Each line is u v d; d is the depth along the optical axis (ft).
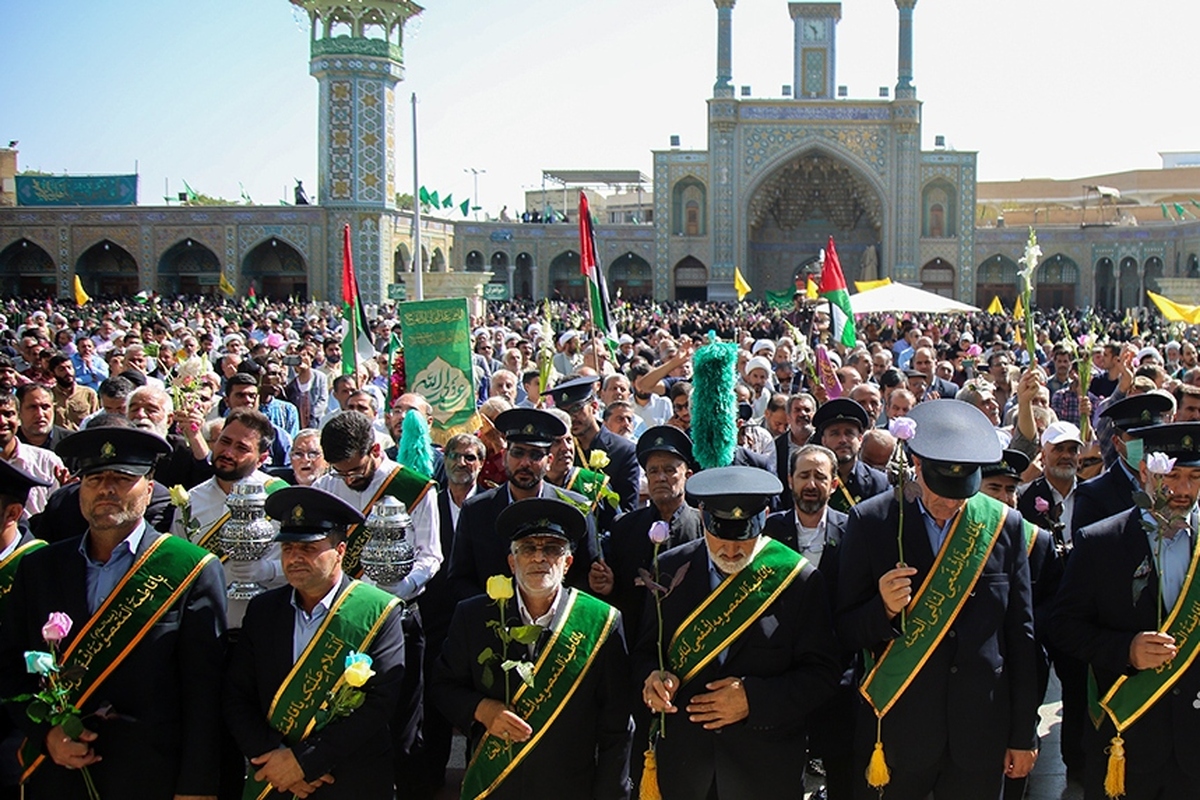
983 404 25.82
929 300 54.08
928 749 12.93
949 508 13.39
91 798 12.19
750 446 23.35
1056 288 156.56
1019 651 13.11
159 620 12.51
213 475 19.19
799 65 140.05
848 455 18.78
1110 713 13.28
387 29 118.73
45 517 16.01
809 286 68.95
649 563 15.99
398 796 15.75
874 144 138.92
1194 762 12.86
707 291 142.61
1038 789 16.80
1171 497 13.12
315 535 12.75
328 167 119.24
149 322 63.16
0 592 13.42
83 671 12.01
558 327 83.20
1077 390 31.68
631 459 20.68
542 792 12.82
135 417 20.22
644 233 147.43
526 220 157.99
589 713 13.10
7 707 12.65
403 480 16.63
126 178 130.93
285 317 88.84
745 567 13.24
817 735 15.34
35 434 21.91
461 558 16.05
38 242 131.13
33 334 40.91
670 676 12.85
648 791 13.12
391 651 13.12
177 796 12.44
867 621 12.91
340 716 12.64
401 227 126.11
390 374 32.27
